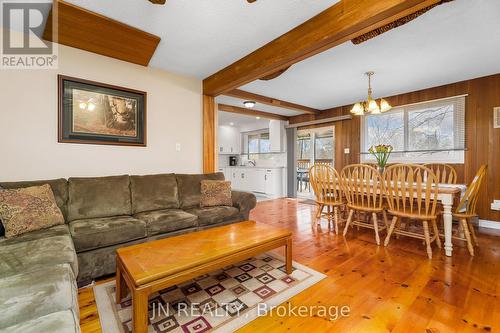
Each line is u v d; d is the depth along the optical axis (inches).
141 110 123.9
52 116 99.0
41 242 64.2
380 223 141.9
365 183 119.7
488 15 82.6
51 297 40.0
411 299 66.4
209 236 77.5
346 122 214.2
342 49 107.6
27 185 84.7
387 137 187.0
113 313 61.1
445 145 158.2
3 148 89.4
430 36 96.7
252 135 327.9
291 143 258.8
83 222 85.4
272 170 262.1
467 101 148.2
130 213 103.6
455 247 106.0
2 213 70.3
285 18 85.5
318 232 129.8
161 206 112.3
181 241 73.0
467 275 79.7
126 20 86.1
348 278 78.4
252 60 111.3
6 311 35.9
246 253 69.0
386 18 70.6
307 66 126.8
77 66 104.9
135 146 122.1
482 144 142.6
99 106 110.4
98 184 99.3
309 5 78.5
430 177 94.8
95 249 78.6
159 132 131.3
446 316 59.1
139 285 50.1
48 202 80.8
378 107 132.4
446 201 95.9
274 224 146.6
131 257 61.1
